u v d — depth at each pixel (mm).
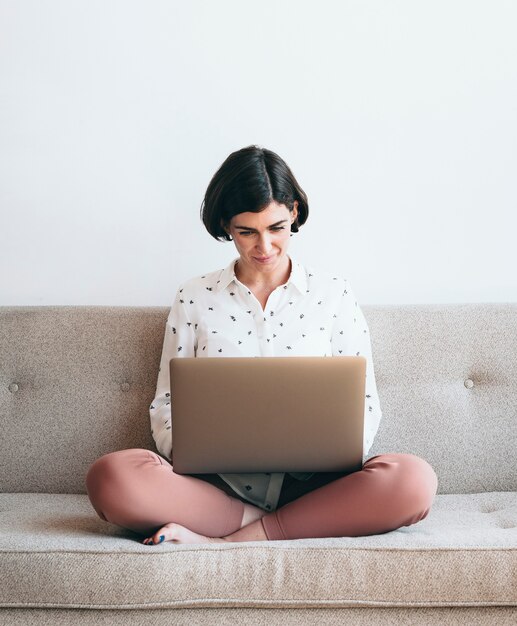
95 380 1782
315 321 1659
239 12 1945
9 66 1954
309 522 1378
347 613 1216
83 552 1227
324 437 1353
